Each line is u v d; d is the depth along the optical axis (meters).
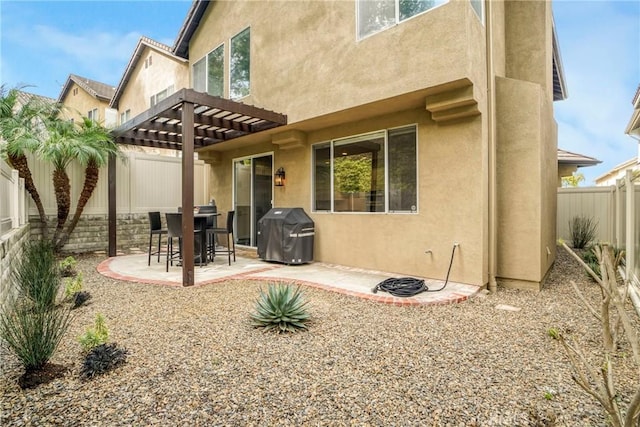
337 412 2.80
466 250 6.51
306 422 2.68
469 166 6.45
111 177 10.02
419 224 7.11
